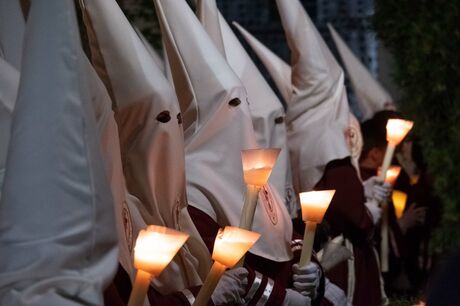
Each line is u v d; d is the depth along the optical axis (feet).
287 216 12.12
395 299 17.16
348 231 16.07
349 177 16.16
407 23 21.85
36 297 6.46
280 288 10.56
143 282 7.23
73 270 6.59
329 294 12.42
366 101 24.77
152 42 25.81
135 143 9.58
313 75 16.72
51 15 6.88
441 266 6.47
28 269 6.49
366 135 18.37
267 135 13.70
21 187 6.59
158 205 9.75
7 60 9.18
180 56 11.16
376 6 22.30
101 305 6.58
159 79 9.57
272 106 13.88
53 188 6.61
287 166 14.29
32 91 6.77
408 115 22.17
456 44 21.79
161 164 9.66
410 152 22.59
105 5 9.61
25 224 6.55
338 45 25.20
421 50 21.72
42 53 6.82
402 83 22.30
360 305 16.12
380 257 18.79
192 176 11.00
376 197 16.56
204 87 11.11
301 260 11.10
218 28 12.51
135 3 25.96
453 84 21.84
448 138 21.91
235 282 10.09
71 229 6.59
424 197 22.03
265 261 11.50
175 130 9.61
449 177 21.76
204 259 10.52
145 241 7.20
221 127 11.13
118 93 9.53
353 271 16.06
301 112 16.72
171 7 11.18
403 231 20.72
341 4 35.37
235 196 11.07
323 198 10.68
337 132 16.52
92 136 6.77
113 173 8.70
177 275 9.96
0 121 8.04
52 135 6.68
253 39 19.11
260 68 32.55
